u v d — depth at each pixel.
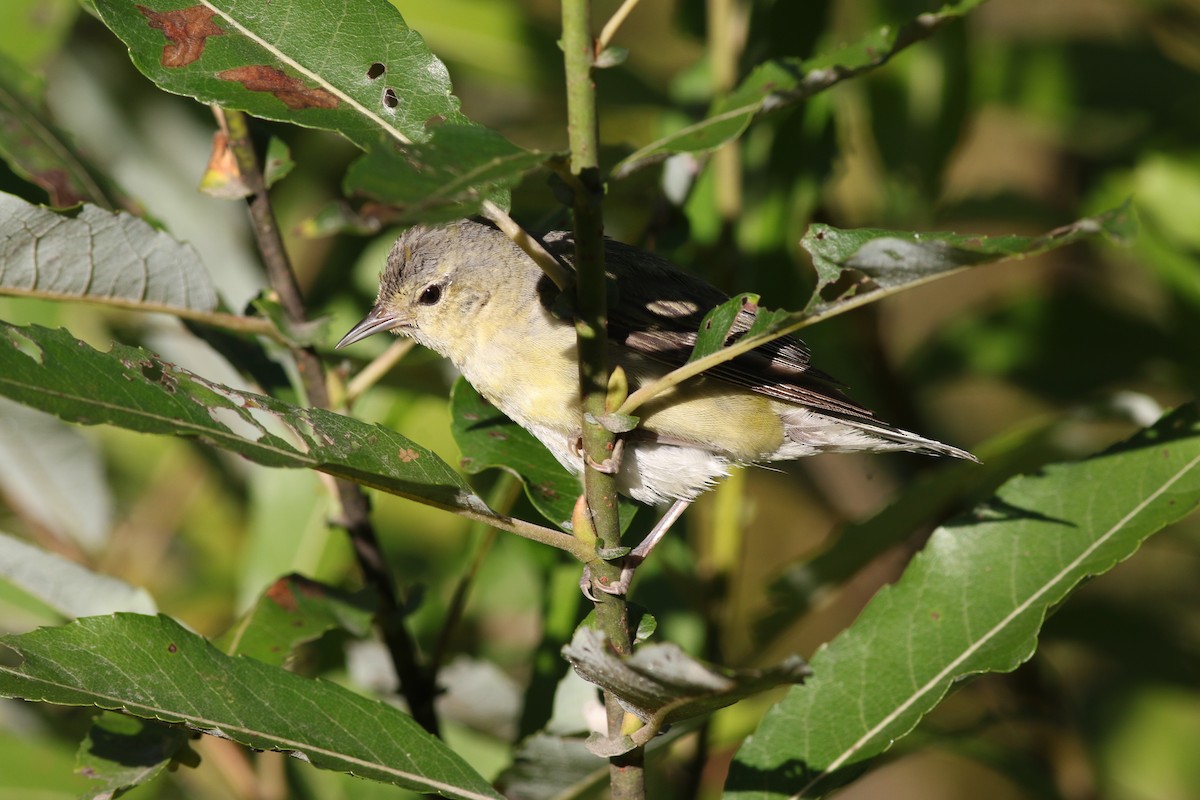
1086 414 9.52
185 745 6.90
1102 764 10.90
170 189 10.78
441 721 9.38
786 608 9.50
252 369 8.53
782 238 10.37
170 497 11.60
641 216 11.00
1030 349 11.92
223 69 6.13
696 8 11.23
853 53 6.48
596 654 5.27
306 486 9.55
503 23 11.58
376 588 7.95
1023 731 10.93
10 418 9.88
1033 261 13.45
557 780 7.83
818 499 12.88
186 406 5.39
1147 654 11.11
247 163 7.65
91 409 5.13
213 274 10.68
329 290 11.05
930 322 14.21
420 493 5.57
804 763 6.88
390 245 10.98
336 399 8.59
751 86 6.89
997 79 11.71
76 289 7.18
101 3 6.08
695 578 10.02
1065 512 7.35
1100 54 11.56
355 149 11.60
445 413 11.27
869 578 13.35
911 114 10.97
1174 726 10.95
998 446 9.48
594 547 5.77
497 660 11.04
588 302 5.46
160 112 10.87
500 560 11.17
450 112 6.13
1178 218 10.42
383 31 6.23
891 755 9.24
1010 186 11.72
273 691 6.28
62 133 8.27
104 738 6.86
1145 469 7.41
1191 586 12.84
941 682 7.00
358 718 6.33
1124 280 13.16
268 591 7.76
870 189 12.20
